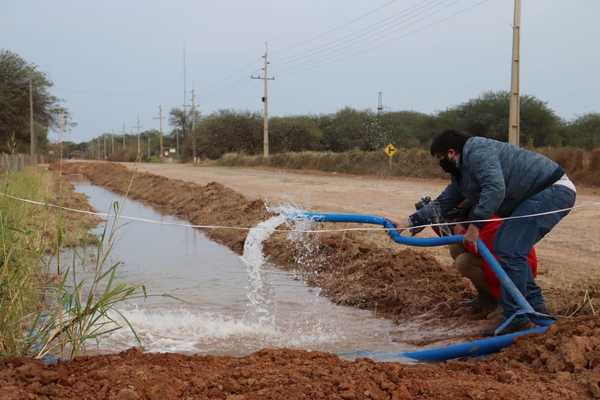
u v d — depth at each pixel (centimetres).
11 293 498
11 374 392
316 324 664
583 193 1952
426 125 5522
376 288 779
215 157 7419
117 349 567
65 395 362
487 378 406
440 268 816
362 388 371
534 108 4934
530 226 545
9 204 629
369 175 3397
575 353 413
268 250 1095
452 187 631
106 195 2847
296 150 7006
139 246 1225
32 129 3534
